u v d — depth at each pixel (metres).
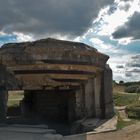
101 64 24.97
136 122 24.45
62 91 26.16
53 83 22.52
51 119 26.42
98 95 26.67
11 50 21.95
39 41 21.69
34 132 19.36
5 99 23.67
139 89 45.56
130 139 19.75
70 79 22.89
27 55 21.55
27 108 27.66
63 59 21.81
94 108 26.38
